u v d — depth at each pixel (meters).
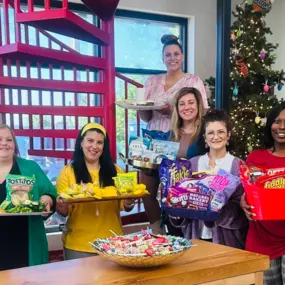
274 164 2.20
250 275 1.50
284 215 1.87
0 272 1.39
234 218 2.14
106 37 3.39
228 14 3.92
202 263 1.45
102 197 2.21
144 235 1.61
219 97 3.98
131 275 1.33
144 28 5.15
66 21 2.73
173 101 2.86
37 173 2.33
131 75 5.10
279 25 5.98
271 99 4.95
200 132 2.64
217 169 2.22
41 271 1.40
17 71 3.40
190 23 5.36
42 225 2.34
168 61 3.48
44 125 4.39
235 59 4.86
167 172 2.22
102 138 2.48
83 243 2.36
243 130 4.78
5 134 2.25
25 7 4.36
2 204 2.05
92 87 3.43
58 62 3.25
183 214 2.07
